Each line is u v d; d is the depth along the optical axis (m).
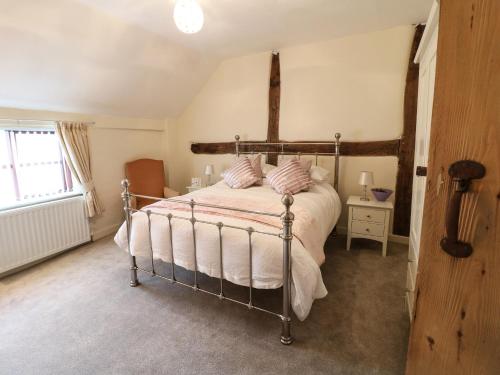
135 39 2.76
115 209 3.64
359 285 2.29
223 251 1.77
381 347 1.61
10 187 2.67
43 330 1.76
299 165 3.06
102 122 3.38
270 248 1.64
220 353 1.57
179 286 2.27
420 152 1.84
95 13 2.30
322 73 3.37
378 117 3.16
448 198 0.67
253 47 3.46
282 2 2.35
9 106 2.52
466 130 0.63
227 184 3.34
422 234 0.72
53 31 2.18
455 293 0.69
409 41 2.91
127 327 1.79
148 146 4.15
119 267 2.62
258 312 1.93
